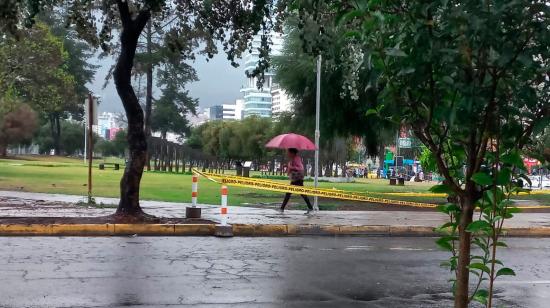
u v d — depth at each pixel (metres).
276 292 7.26
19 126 80.19
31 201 16.81
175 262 9.12
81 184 25.59
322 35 6.23
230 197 21.41
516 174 2.72
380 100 2.79
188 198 19.94
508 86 2.48
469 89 2.39
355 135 27.53
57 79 42.97
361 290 7.53
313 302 6.82
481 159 2.74
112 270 8.31
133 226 12.25
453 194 3.05
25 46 38.22
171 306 6.44
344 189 30.70
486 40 2.29
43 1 11.20
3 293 6.81
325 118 25.27
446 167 2.94
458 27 2.27
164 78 59.75
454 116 2.45
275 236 12.91
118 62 12.46
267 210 16.61
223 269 8.66
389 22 2.45
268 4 10.75
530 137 2.61
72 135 122.50
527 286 8.05
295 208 17.67
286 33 25.80
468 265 2.96
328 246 11.48
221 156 84.44
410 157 87.06
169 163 52.16
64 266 8.52
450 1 2.31
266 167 80.81
